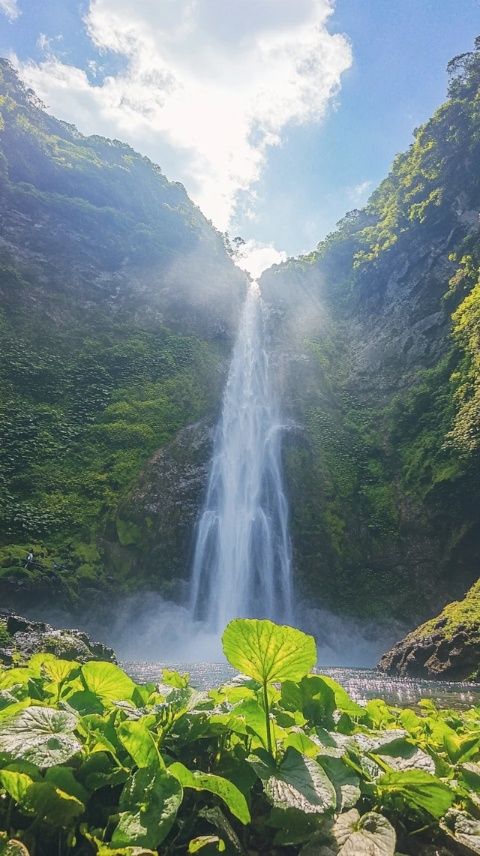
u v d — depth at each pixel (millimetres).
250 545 31250
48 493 27203
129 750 1285
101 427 32031
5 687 2139
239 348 44062
